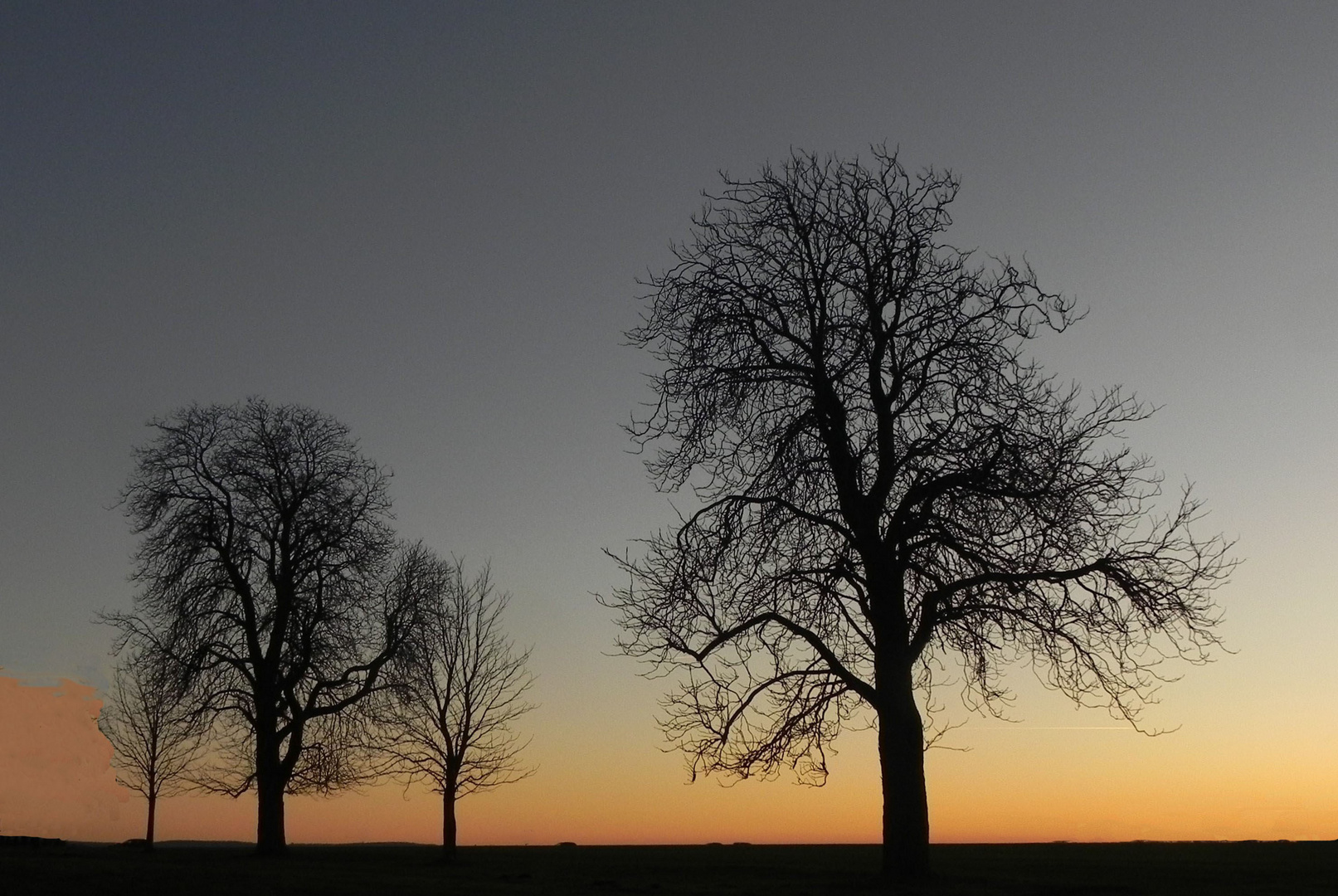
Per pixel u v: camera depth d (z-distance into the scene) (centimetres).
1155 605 2084
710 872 2673
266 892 2125
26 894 2031
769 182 2431
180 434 3891
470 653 3353
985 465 2141
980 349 2228
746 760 2267
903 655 2217
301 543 3916
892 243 2325
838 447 2267
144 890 2114
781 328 2356
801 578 2250
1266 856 3020
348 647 3812
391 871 2727
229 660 3741
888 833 2177
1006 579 2141
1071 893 1984
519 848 4403
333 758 3809
